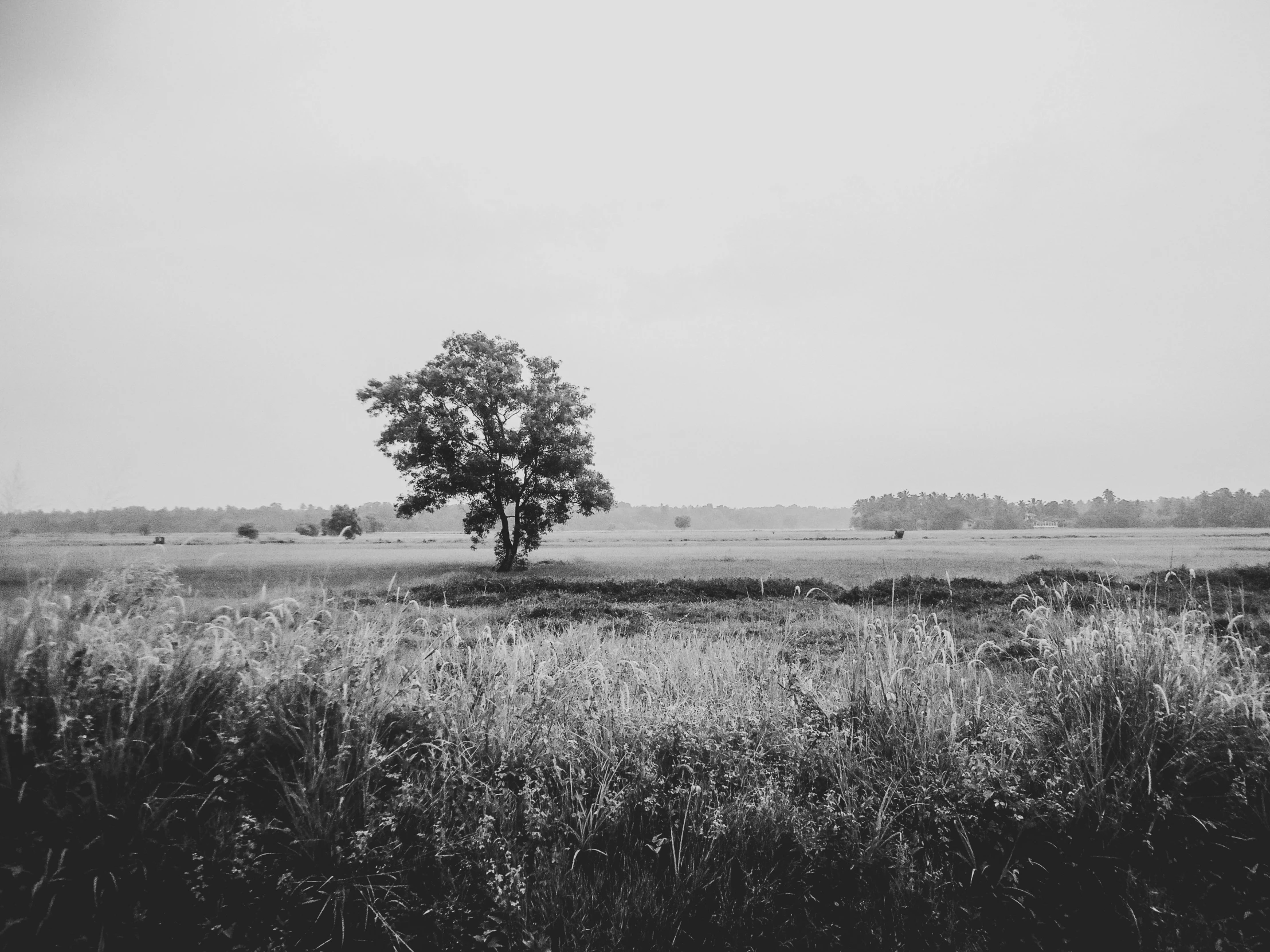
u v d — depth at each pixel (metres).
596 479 31.59
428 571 31.48
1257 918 2.55
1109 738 3.50
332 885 2.50
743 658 5.54
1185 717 3.44
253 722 3.34
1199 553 41.50
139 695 3.21
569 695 4.16
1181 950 2.42
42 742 2.94
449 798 3.12
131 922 2.28
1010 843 2.99
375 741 3.24
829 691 4.38
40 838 2.51
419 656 4.32
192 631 3.87
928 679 4.14
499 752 3.56
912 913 2.57
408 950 2.31
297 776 2.93
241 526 88.94
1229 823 3.09
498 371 29.42
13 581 3.31
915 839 2.94
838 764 3.51
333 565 36.34
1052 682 4.02
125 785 2.78
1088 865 2.86
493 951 2.34
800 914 2.60
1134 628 4.12
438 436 29.25
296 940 2.34
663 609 13.63
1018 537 100.25
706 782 3.32
